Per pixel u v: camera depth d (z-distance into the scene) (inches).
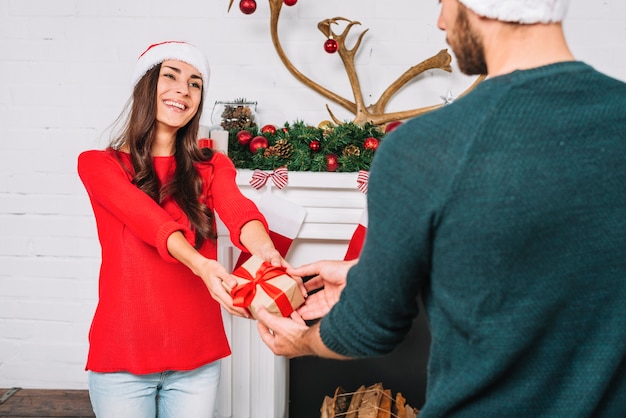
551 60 30.7
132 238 60.0
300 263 86.8
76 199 99.0
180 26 95.9
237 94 96.3
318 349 37.0
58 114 97.7
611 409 30.2
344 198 83.6
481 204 28.4
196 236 62.9
